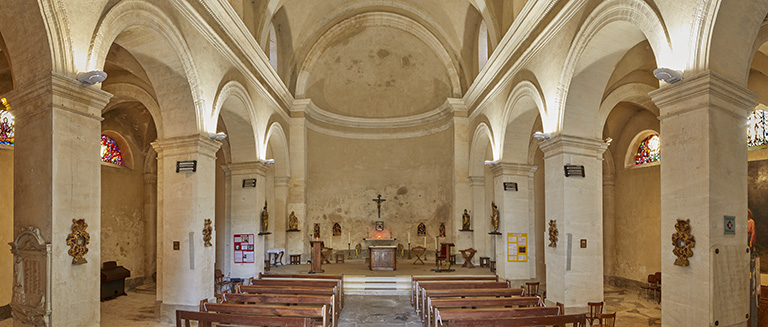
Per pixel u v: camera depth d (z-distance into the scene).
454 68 18.53
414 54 19.98
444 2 17.03
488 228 17.55
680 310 6.19
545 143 10.00
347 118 20.64
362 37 19.56
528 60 11.53
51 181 5.95
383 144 20.88
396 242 20.38
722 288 5.87
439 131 20.05
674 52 6.37
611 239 16.42
